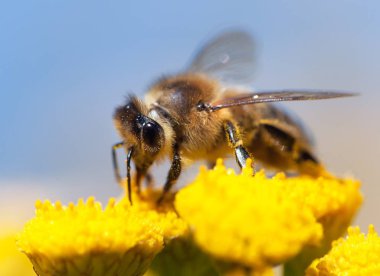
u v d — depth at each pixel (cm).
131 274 7
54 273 7
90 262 7
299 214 6
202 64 9
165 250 7
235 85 9
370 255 7
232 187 6
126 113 8
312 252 8
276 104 8
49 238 7
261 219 6
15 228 11
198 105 8
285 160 8
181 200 6
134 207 7
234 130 8
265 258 6
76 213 7
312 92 8
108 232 7
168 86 8
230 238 6
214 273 8
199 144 8
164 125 8
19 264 10
